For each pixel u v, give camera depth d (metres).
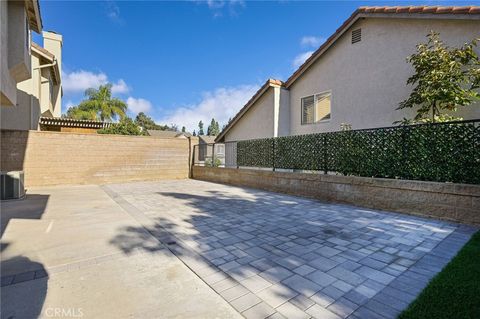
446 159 5.43
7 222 5.64
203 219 5.84
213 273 3.23
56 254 3.86
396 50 8.41
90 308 2.51
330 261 3.54
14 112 13.09
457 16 6.90
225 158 13.98
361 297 2.65
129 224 5.49
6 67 7.20
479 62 6.49
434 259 3.54
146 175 14.07
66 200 8.31
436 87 6.62
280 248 4.05
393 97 8.48
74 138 12.17
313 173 8.28
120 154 13.33
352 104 9.70
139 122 59.22
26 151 11.19
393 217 5.79
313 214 6.20
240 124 14.08
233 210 6.73
